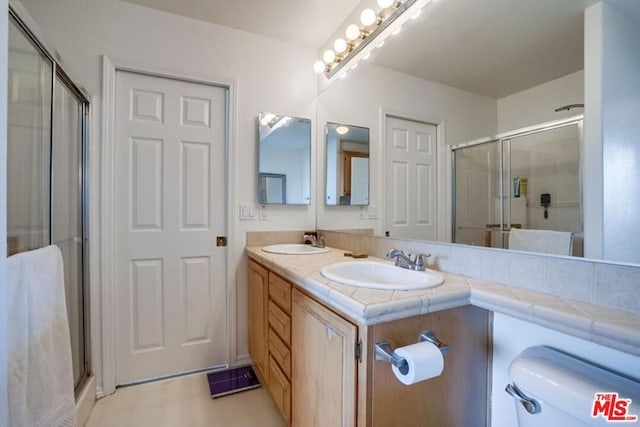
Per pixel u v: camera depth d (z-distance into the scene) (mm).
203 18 1944
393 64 1638
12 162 1053
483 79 1188
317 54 2314
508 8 1105
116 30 1769
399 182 1613
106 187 1747
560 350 910
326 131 2223
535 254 992
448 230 1327
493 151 1151
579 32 903
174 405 1680
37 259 1045
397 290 982
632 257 779
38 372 1021
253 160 2135
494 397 1100
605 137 829
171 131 1938
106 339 1755
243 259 2111
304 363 1210
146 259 1889
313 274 1217
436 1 1367
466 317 1050
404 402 932
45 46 1182
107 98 1745
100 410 1629
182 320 1976
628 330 666
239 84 2082
